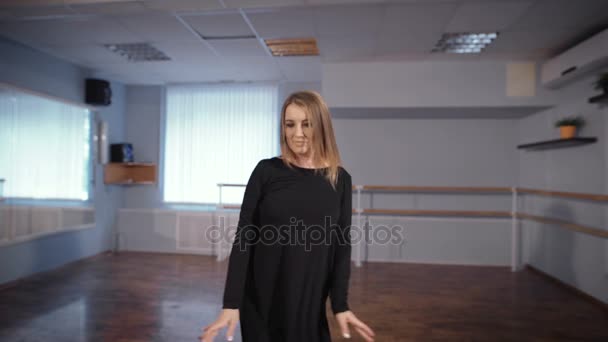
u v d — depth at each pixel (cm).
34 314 325
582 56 357
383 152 545
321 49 416
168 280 434
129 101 618
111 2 306
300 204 111
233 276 106
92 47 429
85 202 525
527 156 508
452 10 313
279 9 316
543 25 344
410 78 458
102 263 511
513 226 493
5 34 385
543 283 432
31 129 428
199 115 598
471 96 453
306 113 109
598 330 299
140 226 602
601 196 346
